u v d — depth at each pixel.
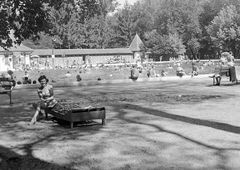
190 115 12.20
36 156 7.61
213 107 14.05
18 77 53.66
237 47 94.62
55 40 99.25
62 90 24.91
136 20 122.00
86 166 6.83
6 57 77.75
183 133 9.34
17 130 10.46
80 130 10.22
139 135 9.27
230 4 100.38
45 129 10.55
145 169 6.55
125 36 120.69
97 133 9.68
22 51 83.75
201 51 114.19
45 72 67.31
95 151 7.84
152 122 11.08
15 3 12.45
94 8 15.97
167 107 14.47
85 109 10.51
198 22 105.38
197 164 6.75
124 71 66.81
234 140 8.48
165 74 46.59
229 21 89.50
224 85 24.58
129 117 12.23
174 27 103.19
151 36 104.12
